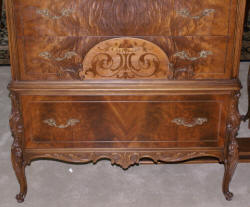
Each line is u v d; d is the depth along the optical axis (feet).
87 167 8.52
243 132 9.93
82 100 6.49
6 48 15.76
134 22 5.96
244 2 5.84
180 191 7.73
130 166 8.54
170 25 5.98
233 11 5.92
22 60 6.20
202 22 5.98
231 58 6.23
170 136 6.81
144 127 6.73
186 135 6.80
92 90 6.37
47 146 6.87
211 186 7.88
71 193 7.66
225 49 6.18
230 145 6.79
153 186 7.89
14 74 6.31
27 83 6.32
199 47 6.14
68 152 6.93
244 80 12.86
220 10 5.91
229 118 6.63
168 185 7.91
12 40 6.05
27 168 8.43
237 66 6.29
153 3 5.84
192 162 8.61
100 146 6.89
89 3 5.84
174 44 6.11
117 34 6.05
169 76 6.32
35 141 6.82
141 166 8.56
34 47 6.12
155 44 6.11
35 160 8.70
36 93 6.40
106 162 8.70
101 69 6.28
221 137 6.82
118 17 5.92
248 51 15.26
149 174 8.28
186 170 8.42
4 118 10.62
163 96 6.47
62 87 6.31
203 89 6.32
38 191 7.71
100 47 6.12
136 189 7.79
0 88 12.42
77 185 7.91
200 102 6.53
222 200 7.46
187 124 6.66
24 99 6.48
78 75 6.32
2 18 18.12
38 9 5.86
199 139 6.83
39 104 6.53
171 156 6.97
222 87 6.30
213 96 6.48
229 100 6.52
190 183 7.98
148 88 6.31
